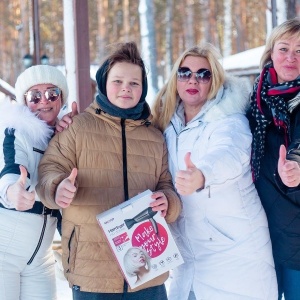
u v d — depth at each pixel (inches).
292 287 117.4
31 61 653.3
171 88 119.4
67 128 106.0
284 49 112.5
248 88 118.0
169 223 110.9
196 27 1221.7
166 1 1197.7
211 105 113.7
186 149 112.7
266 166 110.4
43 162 104.3
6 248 105.9
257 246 110.5
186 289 114.2
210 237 111.3
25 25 1163.9
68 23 246.5
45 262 112.0
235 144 105.6
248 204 111.0
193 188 96.3
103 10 1189.7
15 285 107.3
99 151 104.9
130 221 101.0
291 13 356.8
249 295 109.5
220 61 118.4
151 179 108.8
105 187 104.3
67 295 178.7
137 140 108.7
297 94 108.1
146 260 101.3
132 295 105.0
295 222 107.9
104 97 106.8
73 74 246.2
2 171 100.7
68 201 95.5
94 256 102.5
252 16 1207.6
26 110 108.8
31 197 93.0
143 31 579.5
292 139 107.1
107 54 110.3
